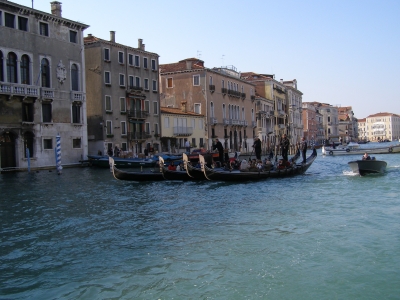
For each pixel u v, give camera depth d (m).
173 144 47.62
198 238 9.99
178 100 53.06
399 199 14.59
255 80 72.44
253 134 66.06
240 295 6.79
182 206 14.33
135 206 14.52
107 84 39.38
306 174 24.69
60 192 18.20
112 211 13.66
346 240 9.48
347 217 11.80
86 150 36.22
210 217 12.34
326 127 124.12
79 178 24.34
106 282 7.46
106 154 38.84
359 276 7.44
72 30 35.22
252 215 12.43
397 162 33.91
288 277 7.45
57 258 8.83
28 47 31.39
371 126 178.00
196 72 52.03
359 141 144.00
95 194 17.52
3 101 29.72
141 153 41.12
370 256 8.38
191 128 49.94
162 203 15.03
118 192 18.08
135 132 42.06
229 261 8.28
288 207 13.59
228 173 20.39
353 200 14.62
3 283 7.57
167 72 53.41
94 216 12.89
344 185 18.75
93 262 8.50
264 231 10.45
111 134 39.53
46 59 32.97
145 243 9.73
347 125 143.50
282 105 78.50
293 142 83.75
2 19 29.62
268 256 8.51
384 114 173.50
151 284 7.30
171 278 7.52
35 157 31.84
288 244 9.27
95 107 39.09
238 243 9.45
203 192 17.62
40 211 13.79
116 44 40.53
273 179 21.83
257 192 17.22
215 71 53.88
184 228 11.06
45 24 33.03
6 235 10.74
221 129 55.69
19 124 30.75
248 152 62.41
